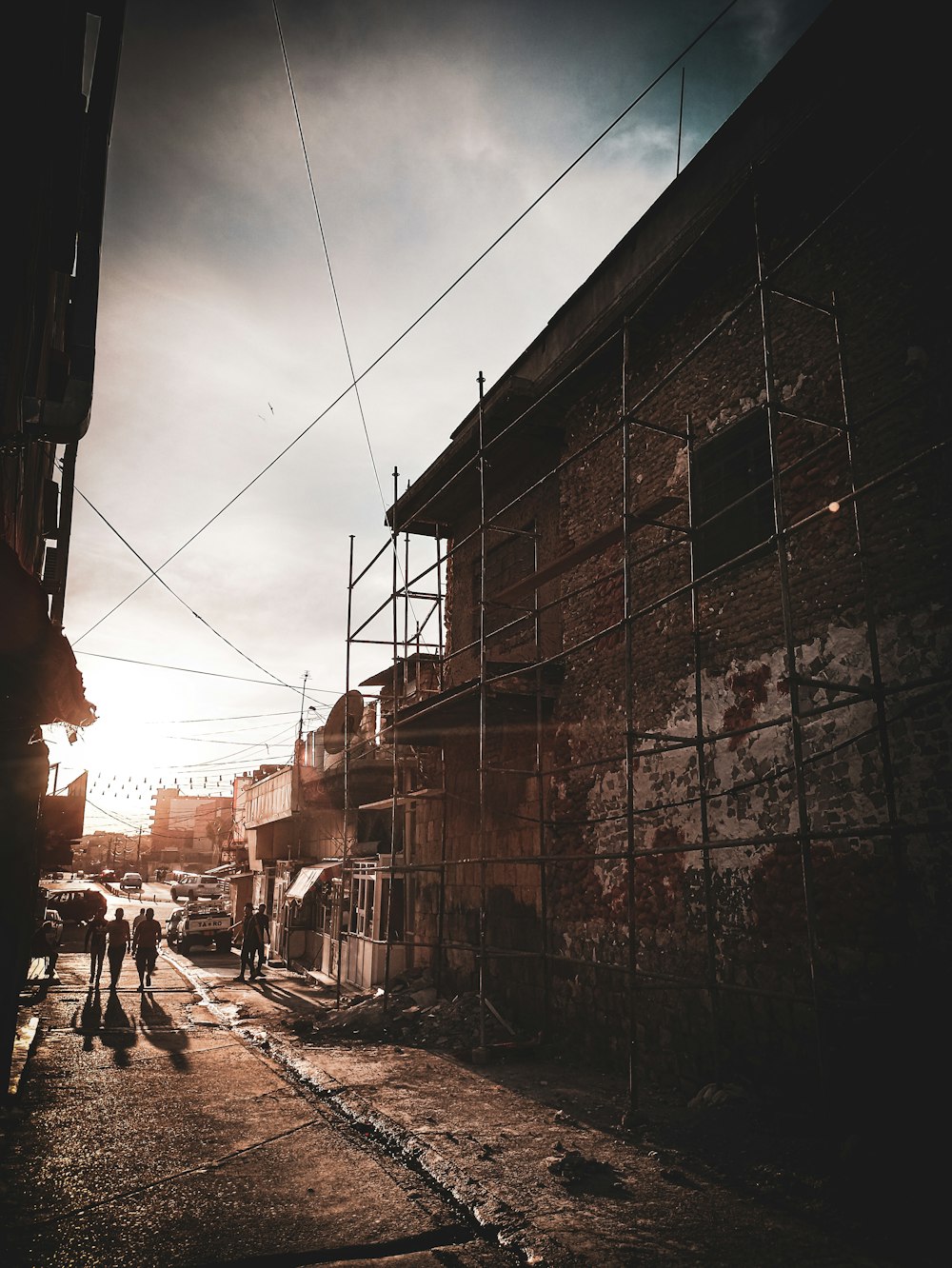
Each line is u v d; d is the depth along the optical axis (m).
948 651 6.21
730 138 9.28
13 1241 4.68
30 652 6.22
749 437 8.72
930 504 6.49
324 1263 4.54
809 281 7.96
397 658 13.48
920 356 6.74
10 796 7.58
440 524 16.06
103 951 16.12
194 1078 9.02
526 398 12.06
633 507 10.30
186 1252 4.60
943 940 5.96
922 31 6.66
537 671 11.38
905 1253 4.44
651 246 10.65
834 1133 5.97
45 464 9.54
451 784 14.20
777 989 7.28
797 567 7.71
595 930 9.92
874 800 6.64
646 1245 4.62
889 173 7.19
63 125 6.06
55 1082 8.55
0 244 5.05
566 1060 9.73
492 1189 5.47
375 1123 7.07
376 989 15.05
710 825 8.34
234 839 36.19
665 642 9.43
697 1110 7.20
